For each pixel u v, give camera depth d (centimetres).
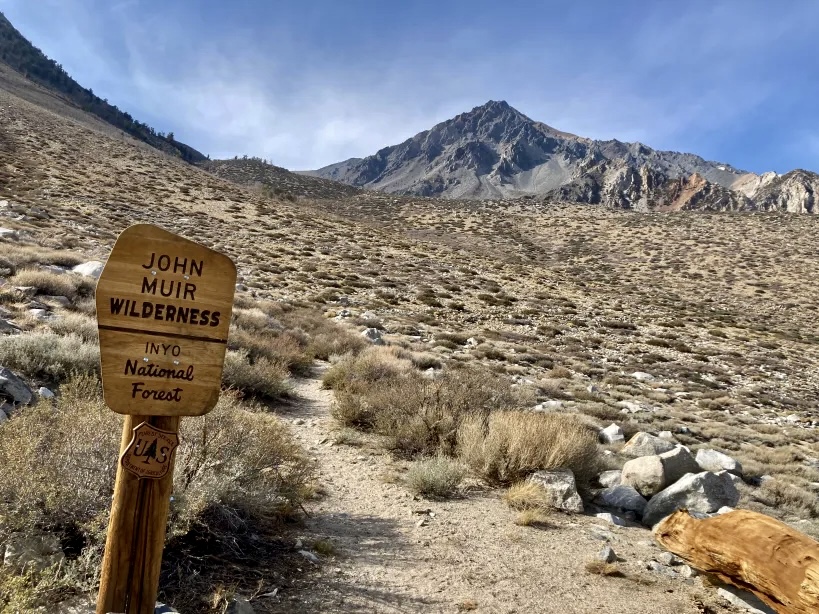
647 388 2289
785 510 1037
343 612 399
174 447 268
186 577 395
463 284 4466
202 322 271
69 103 14762
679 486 765
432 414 952
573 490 764
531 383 1897
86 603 322
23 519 366
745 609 488
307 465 711
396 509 655
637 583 527
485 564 527
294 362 1570
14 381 687
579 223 10875
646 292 6112
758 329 4572
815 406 2409
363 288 3716
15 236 2444
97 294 249
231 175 17875
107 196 4869
